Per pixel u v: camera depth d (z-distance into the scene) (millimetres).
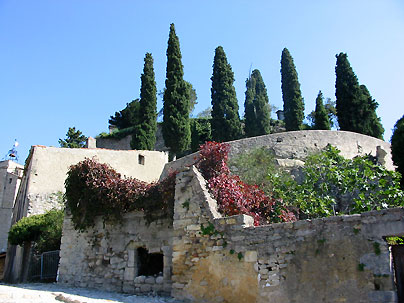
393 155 19719
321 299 8609
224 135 34375
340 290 8438
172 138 32906
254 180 19953
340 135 22656
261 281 9562
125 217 13500
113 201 13602
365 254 8367
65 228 15148
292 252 9336
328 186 15938
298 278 9062
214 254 10617
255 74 47688
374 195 14461
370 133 32531
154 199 12672
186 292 10852
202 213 11234
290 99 38219
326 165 16422
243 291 9797
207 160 12781
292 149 21641
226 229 10602
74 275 14195
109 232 13734
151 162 28766
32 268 18641
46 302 9023
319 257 8930
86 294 11781
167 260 11945
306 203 14766
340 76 34375
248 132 38312
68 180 15188
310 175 16250
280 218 12977
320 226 9141
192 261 11008
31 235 19391
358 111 32844
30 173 23531
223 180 12250
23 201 24641
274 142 21812
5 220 37875
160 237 12398
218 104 35188
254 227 10125
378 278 8070
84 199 14484
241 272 9969
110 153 26703
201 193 11461
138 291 12219
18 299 8602
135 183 13672
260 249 9844
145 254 13086
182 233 11477
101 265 13539
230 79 36344
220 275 10336
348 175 15453
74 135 57094
